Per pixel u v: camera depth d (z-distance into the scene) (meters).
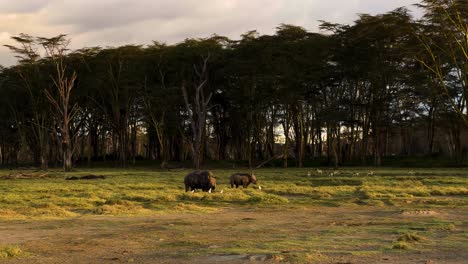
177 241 12.91
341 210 20.69
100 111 74.19
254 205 22.58
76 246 12.38
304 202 23.58
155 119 68.00
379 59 59.41
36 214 19.52
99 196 27.44
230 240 12.97
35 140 82.62
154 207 21.92
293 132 73.75
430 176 40.62
